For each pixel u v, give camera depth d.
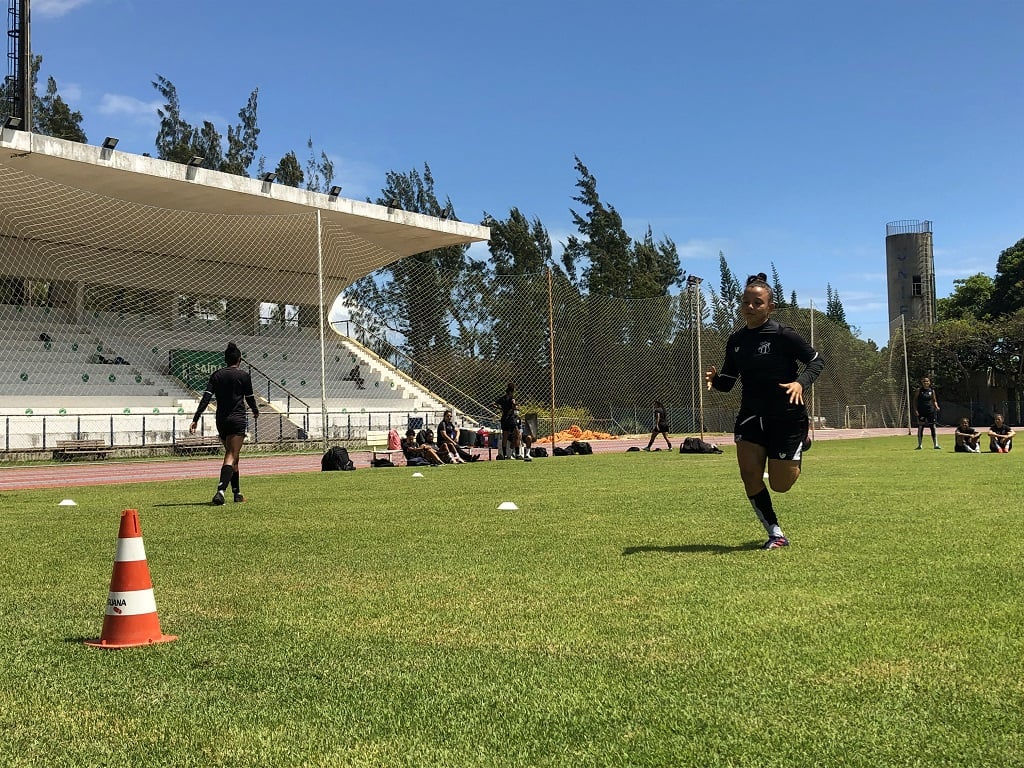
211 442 26.02
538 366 39.38
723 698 2.74
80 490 12.36
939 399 57.25
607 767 2.26
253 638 3.63
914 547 5.65
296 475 15.46
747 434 5.91
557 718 2.61
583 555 5.58
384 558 5.62
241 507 9.29
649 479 12.73
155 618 3.66
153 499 10.59
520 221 56.28
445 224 34.50
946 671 2.96
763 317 5.98
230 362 10.02
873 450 21.78
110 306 33.47
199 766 2.34
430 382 40.03
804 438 5.88
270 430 28.17
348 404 34.75
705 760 2.28
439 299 40.78
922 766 2.21
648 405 39.47
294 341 37.81
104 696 2.92
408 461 19.06
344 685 2.98
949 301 72.38
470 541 6.31
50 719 2.71
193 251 33.41
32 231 29.81
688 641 3.42
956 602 3.99
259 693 2.92
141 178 26.23
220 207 29.58
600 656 3.26
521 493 10.45
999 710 2.58
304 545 6.27
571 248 59.38
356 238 34.28
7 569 5.43
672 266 65.81
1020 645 3.25
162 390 30.84
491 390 39.19
